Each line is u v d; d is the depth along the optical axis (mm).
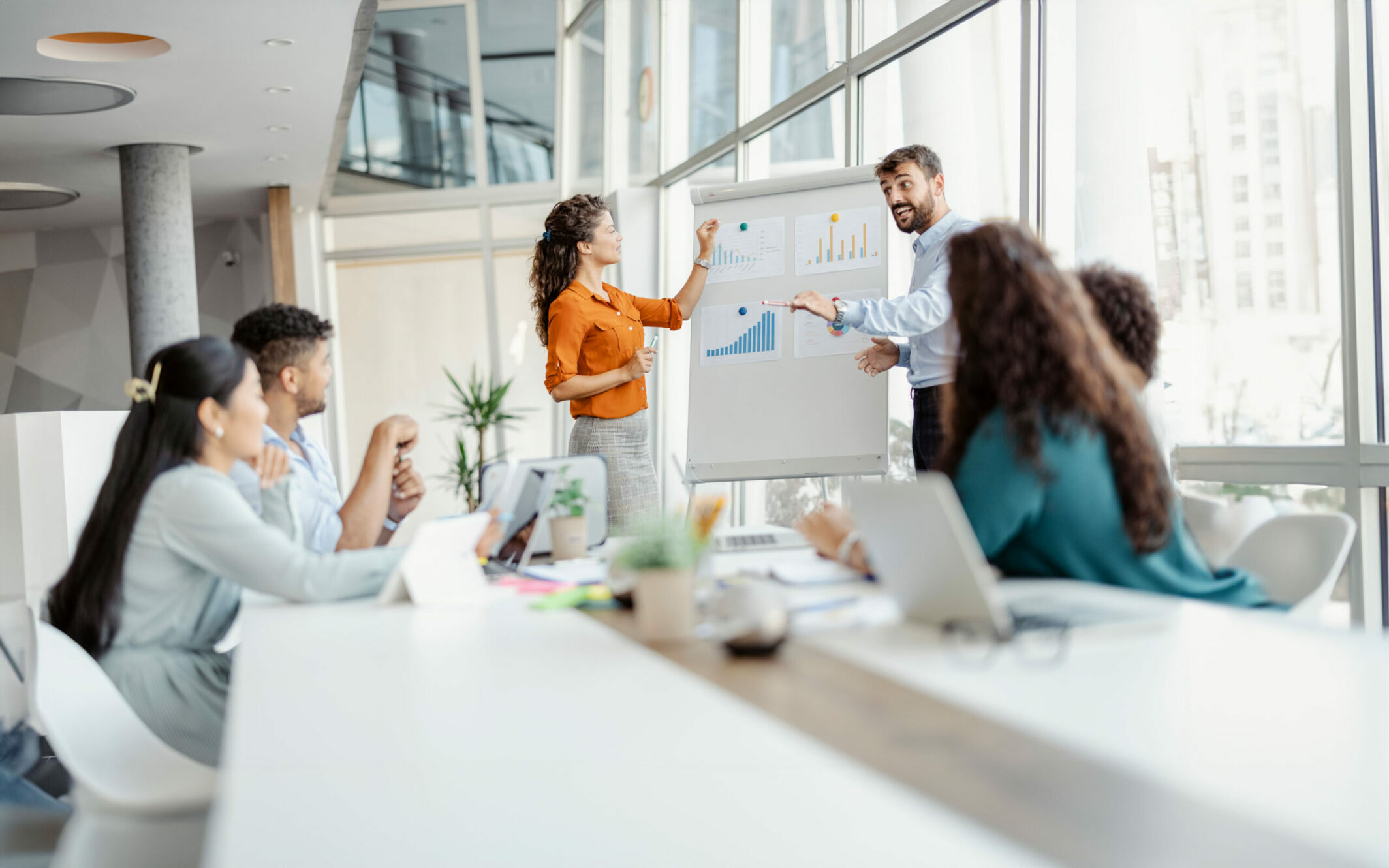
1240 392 3008
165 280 7172
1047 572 1734
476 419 8625
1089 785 816
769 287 4008
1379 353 2719
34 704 1442
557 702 1115
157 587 1853
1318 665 1153
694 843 728
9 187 8102
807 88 4914
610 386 3727
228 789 879
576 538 2346
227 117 6609
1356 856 675
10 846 1629
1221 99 2973
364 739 1009
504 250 9484
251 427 1930
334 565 1854
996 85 3656
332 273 9711
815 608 1572
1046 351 1620
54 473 5414
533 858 720
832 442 3814
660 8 6898
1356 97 2682
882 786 825
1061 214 3383
